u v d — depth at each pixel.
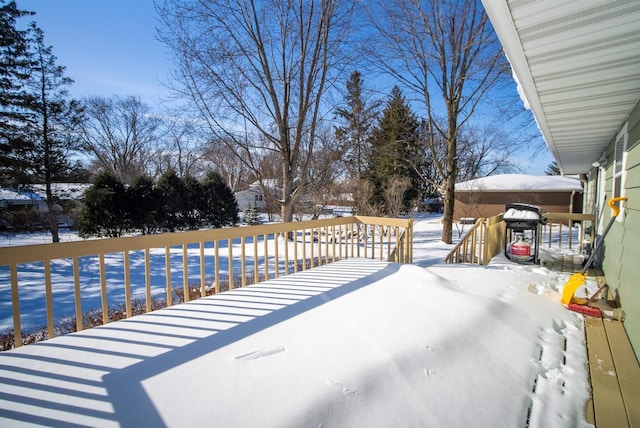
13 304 2.24
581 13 1.69
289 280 3.92
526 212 5.59
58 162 14.86
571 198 16.53
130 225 16.25
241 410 1.56
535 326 2.90
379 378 1.88
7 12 13.62
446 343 2.33
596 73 2.45
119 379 1.81
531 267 5.17
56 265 9.57
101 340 2.30
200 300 3.18
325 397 1.67
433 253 8.73
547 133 4.53
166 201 17.78
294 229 4.45
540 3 1.61
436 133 16.75
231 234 3.67
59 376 1.84
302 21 8.21
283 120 8.55
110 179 15.91
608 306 3.36
